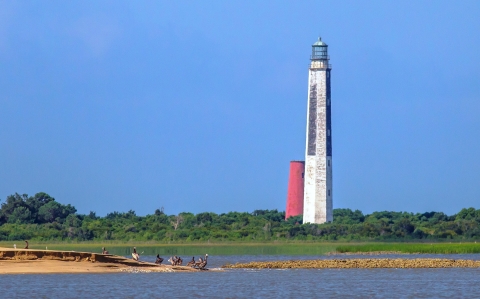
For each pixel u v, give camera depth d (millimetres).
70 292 176750
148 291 180250
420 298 174125
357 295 177750
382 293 181000
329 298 173500
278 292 181375
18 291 176750
